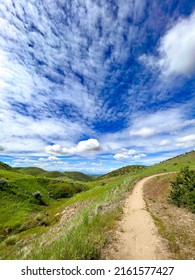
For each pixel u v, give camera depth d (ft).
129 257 24.64
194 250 26.61
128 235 32.58
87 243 25.25
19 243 66.59
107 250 26.48
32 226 121.49
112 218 42.55
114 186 138.00
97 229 32.63
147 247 27.68
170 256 25.03
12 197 197.16
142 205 60.80
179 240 30.04
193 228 36.01
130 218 44.19
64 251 23.31
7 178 265.13
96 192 150.30
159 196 78.59
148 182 132.05
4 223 139.74
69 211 121.29
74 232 28.60
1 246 72.33
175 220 42.06
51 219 123.03
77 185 398.62
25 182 279.49
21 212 169.07
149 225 38.52
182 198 58.03
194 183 58.65
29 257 26.94
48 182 353.92
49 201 250.37
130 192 94.68
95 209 49.96
